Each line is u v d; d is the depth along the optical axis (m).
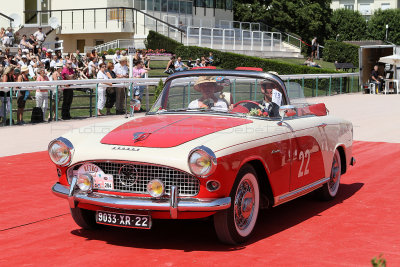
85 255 4.98
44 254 5.02
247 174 5.27
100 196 5.14
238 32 40.56
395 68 29.12
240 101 6.13
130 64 19.16
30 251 5.11
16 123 14.59
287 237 5.55
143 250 5.13
